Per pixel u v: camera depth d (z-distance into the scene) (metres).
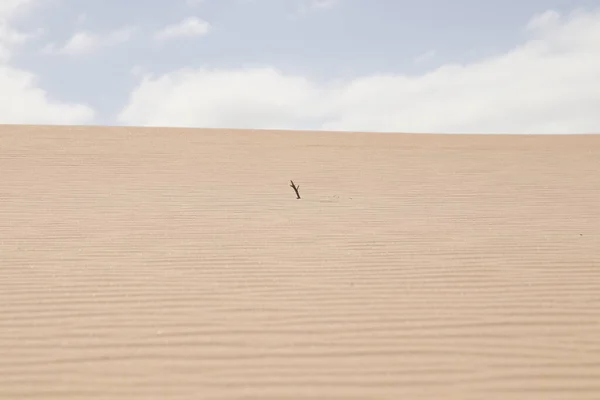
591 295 6.09
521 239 8.38
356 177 14.21
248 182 13.27
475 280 6.57
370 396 4.14
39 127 24.02
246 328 5.26
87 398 4.12
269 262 7.25
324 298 6.00
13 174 13.55
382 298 6.01
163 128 25.31
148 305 5.80
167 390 4.21
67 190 11.95
